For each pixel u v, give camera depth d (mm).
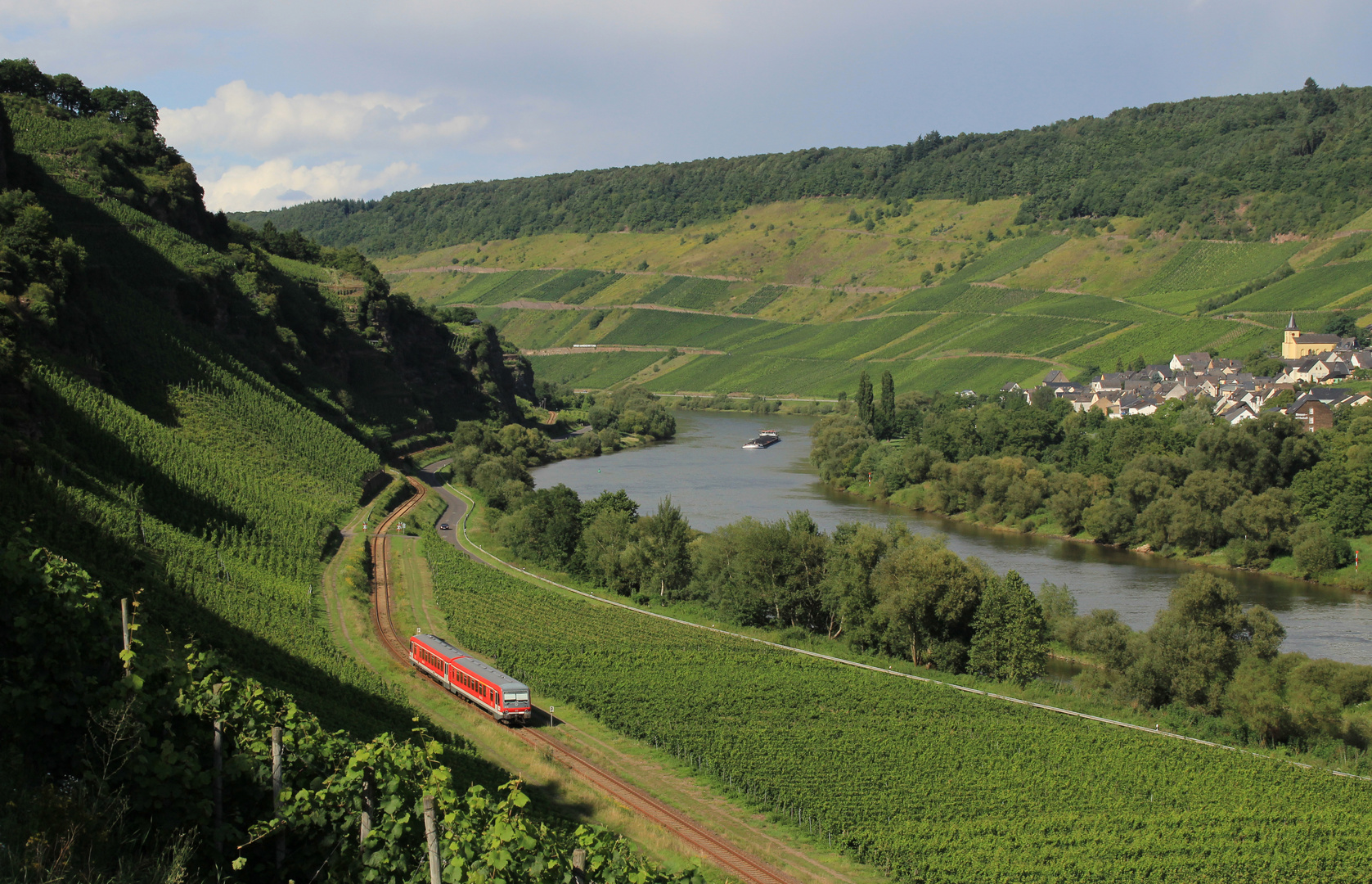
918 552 116938
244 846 33969
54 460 106562
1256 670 98250
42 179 199000
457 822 34906
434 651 100750
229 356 192375
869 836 70875
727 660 113062
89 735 35219
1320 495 170750
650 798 76750
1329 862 70375
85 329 151625
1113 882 66812
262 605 105375
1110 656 110938
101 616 39750
